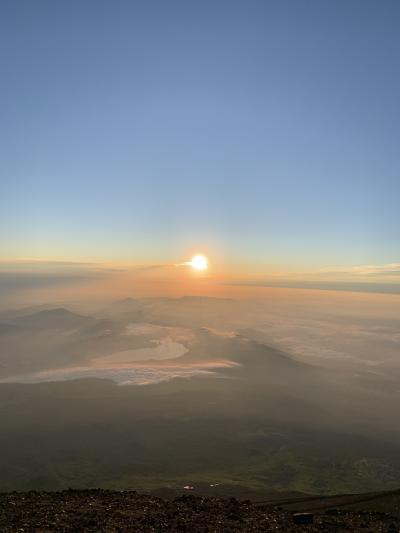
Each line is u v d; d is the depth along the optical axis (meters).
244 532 22.91
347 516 28.20
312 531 24.03
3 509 24.77
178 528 22.69
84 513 24.52
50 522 22.50
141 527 22.50
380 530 24.70
